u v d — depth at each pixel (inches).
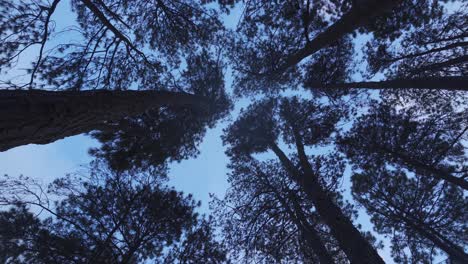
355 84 381.7
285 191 380.8
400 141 373.7
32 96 143.6
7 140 129.3
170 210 298.5
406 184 399.2
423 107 405.1
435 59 394.3
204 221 335.6
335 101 454.3
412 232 406.6
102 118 207.3
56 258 236.1
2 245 227.8
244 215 408.2
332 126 445.7
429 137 372.8
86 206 275.6
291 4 318.3
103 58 302.2
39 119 141.9
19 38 242.8
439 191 382.6
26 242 233.8
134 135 334.6
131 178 314.5
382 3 209.8
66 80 285.7
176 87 382.6
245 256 393.1
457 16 352.5
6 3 226.7
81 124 186.5
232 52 420.8
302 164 406.3
